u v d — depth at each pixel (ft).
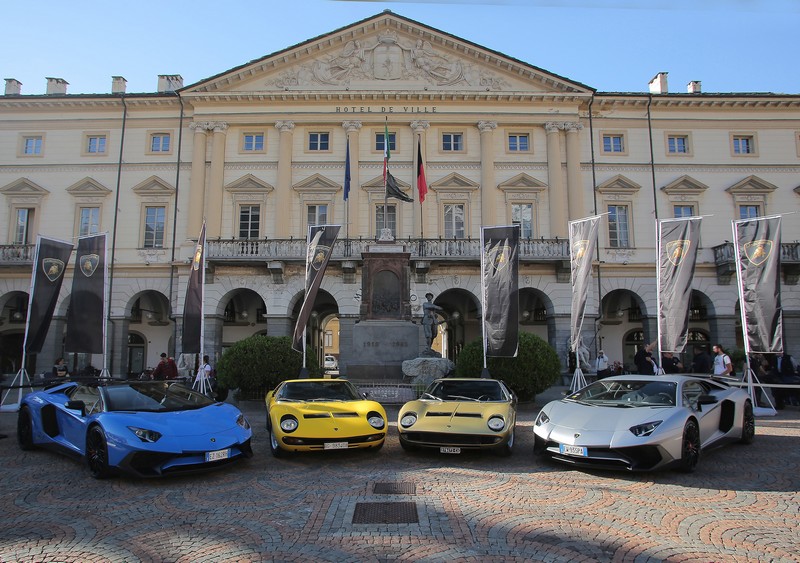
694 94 108.06
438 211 105.29
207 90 106.63
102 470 25.49
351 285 98.58
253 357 56.08
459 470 27.53
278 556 16.17
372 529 18.49
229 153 106.83
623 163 107.76
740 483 24.64
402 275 62.90
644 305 103.14
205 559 15.99
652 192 106.73
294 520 19.57
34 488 24.35
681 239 53.72
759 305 49.16
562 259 97.81
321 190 104.63
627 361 112.37
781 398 55.52
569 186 105.81
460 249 98.78
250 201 104.68
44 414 31.83
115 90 113.80
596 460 25.81
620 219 106.42
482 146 106.52
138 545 17.15
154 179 105.29
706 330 110.63
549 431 27.76
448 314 125.18
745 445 34.27
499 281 52.39
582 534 17.92
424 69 108.37
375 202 104.68
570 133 107.24
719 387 33.91
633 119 109.29
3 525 19.21
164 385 31.99
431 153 107.04
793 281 100.22
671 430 25.76
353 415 30.99
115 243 104.01
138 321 111.04
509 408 32.14
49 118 108.47
